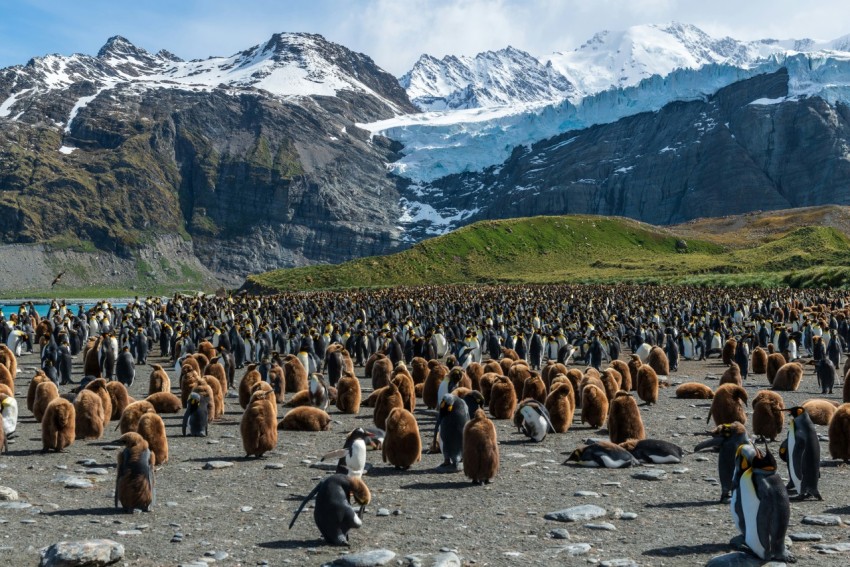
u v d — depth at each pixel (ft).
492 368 89.92
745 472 34.60
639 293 322.34
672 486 48.21
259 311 224.53
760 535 33.65
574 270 523.29
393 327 169.07
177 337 141.38
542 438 63.72
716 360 145.07
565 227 618.03
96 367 110.63
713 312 210.18
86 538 37.35
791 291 305.73
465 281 522.06
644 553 35.22
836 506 42.45
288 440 64.49
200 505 44.37
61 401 59.52
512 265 553.23
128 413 61.77
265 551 36.06
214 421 74.33
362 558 33.83
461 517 41.75
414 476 51.55
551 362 92.07
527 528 39.63
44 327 173.58
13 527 39.14
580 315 208.03
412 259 553.64
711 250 601.62
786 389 96.17
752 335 149.79
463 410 53.98
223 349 102.01
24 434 66.64
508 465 54.80
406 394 72.33
